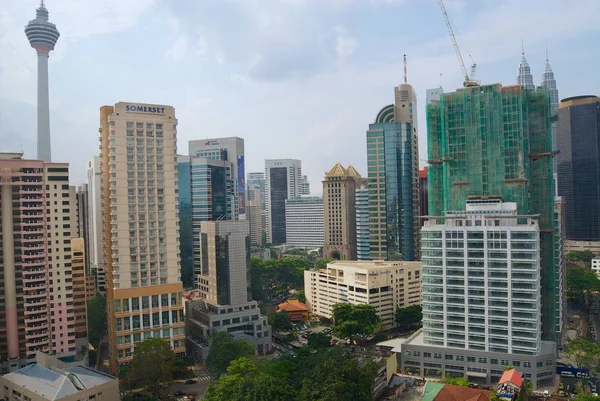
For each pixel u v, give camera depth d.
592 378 189.50
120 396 179.75
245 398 140.12
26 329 199.88
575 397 159.75
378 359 181.75
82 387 158.88
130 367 191.88
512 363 184.25
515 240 185.38
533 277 182.62
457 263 195.88
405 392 178.88
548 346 193.62
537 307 182.50
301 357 179.38
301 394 143.75
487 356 188.75
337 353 169.50
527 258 183.62
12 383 168.00
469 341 193.25
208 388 160.62
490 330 189.62
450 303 197.38
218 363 183.38
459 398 152.25
